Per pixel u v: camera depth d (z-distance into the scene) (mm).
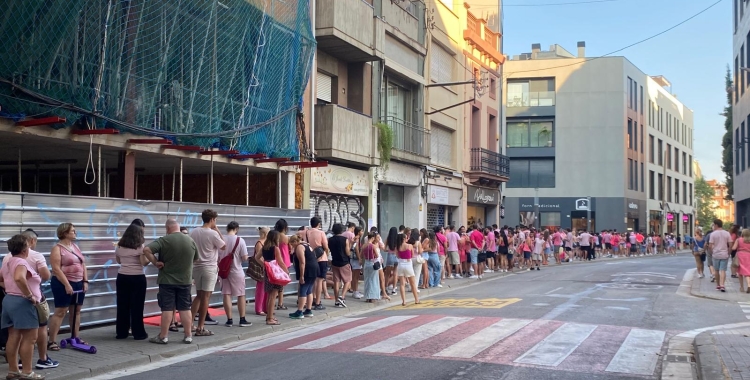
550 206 57875
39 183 17109
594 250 39688
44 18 10500
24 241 7887
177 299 10312
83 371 8367
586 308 13977
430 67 27453
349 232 17078
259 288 13766
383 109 24016
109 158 14414
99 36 11445
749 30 32219
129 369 8898
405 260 15906
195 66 13805
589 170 57344
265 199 18031
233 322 12547
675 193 74500
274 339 11109
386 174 23828
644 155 63125
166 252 10266
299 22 17641
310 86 19188
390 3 23906
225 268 12070
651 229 64375
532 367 8344
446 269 23359
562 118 58000
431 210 28844
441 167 29141
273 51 16625
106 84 11742
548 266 32156
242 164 16109
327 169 20172
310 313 13516
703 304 15297
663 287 19422
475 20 33188
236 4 14867
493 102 35875
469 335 10523
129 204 12109
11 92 10320
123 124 11953
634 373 8211
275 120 16547
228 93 14836
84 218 11109
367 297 16000
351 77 22281
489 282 22266
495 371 8109
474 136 33719
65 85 10992
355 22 20281
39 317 7852
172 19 12938
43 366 8398
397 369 8234
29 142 11969
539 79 58875
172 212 13203
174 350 9875
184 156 14305
